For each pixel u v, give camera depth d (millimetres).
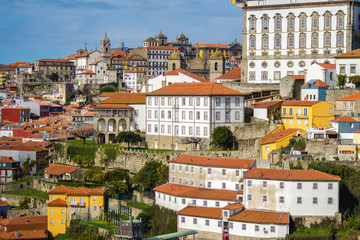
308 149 171375
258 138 187375
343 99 191375
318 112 187750
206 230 154375
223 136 193500
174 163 178250
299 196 150375
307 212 150125
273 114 196250
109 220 180625
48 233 184375
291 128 187250
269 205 152750
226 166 167000
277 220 146125
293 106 190750
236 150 190125
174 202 166250
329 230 145250
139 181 188625
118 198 187500
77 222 181000
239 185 162375
